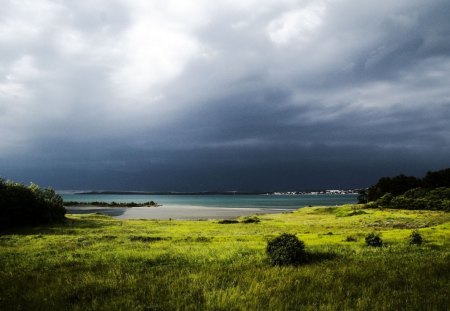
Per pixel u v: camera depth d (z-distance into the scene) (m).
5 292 13.81
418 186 112.44
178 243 32.12
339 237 33.41
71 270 18.94
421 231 35.66
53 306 11.80
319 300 12.09
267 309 11.16
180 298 12.45
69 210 142.62
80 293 13.50
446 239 29.23
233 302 11.94
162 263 20.80
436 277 15.16
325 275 15.95
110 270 17.95
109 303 12.05
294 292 13.23
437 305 11.06
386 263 18.69
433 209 84.94
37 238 36.84
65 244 31.50
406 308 10.71
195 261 21.23
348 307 11.16
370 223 57.75
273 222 70.44
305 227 54.78
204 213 122.00
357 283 14.60
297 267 18.56
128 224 61.62
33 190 59.53
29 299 12.70
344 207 103.81
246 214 114.56
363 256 21.52
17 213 51.44
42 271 18.75
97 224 59.34
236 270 17.84
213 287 13.94
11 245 31.09
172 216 107.38
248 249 25.64
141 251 25.97
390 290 13.13
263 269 17.91
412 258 20.17
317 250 23.56
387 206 93.44
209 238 35.91
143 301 12.38
